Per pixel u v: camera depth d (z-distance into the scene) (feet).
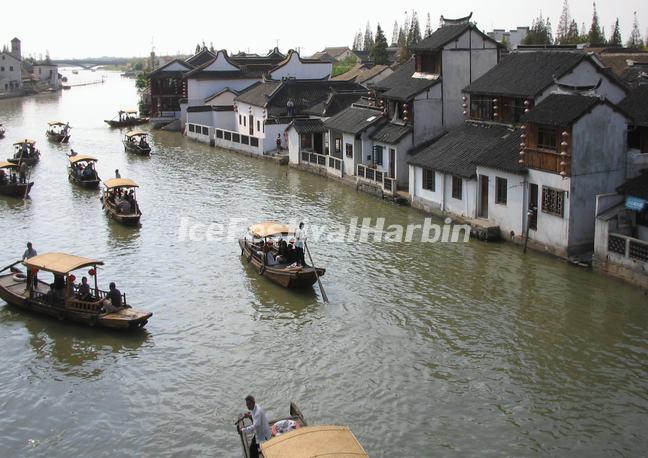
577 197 112.27
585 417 71.26
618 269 106.22
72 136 290.35
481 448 66.69
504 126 144.46
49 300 96.53
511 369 81.20
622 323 92.38
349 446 53.21
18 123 337.93
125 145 249.55
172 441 68.85
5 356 86.69
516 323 93.35
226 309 100.27
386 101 177.47
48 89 592.19
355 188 178.81
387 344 88.33
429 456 65.67
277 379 80.28
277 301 102.99
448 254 122.52
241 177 199.00
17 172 201.87
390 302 101.65
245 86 297.53
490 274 111.65
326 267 117.08
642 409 72.38
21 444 68.85
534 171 119.03
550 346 86.58
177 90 325.62
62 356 86.53
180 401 76.07
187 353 86.99
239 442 68.54
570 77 132.87
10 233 141.08
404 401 74.95
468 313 97.04
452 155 145.07
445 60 162.81
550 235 117.60
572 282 106.73
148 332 92.99
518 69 145.69
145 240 135.23
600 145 111.65
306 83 247.70
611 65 207.62
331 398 75.92
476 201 134.51
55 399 76.84
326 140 208.95
